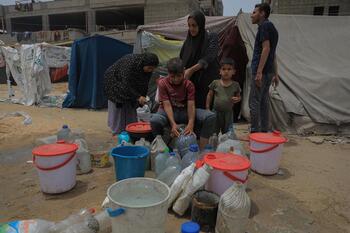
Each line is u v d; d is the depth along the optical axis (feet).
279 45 19.72
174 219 7.68
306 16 20.06
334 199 9.24
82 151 10.57
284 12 52.85
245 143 14.90
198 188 7.45
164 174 8.66
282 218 7.97
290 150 14.40
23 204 8.52
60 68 54.95
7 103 29.66
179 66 10.66
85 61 26.35
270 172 10.87
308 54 19.39
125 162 8.90
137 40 23.77
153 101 19.66
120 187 6.60
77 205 8.38
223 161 7.77
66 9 103.65
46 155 8.57
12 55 29.30
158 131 11.27
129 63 13.71
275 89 18.07
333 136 17.01
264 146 10.62
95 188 9.50
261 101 13.93
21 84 29.63
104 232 6.50
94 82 26.20
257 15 13.57
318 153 14.01
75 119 21.80
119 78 14.20
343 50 19.16
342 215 8.33
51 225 6.25
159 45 23.04
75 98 27.04
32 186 9.77
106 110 26.53
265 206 8.59
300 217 8.06
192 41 12.73
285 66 19.11
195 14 12.01
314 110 17.37
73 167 9.34
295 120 17.78
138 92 14.25
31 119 20.56
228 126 13.05
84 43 26.07
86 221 6.30
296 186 10.09
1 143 15.33
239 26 20.67
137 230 5.68
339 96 17.30
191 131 10.63
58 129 18.35
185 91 11.30
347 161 12.92
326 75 17.83
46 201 8.66
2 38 86.79
